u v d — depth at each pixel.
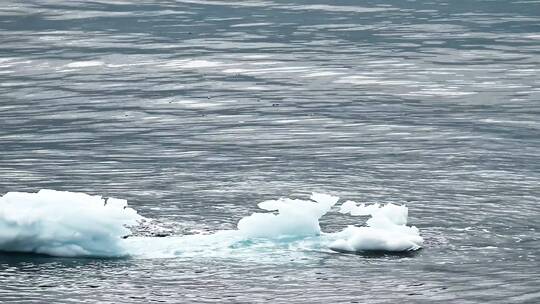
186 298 37.38
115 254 41.34
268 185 52.84
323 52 91.88
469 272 39.81
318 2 120.31
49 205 41.75
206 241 42.88
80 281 38.72
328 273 39.66
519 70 84.75
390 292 37.84
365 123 67.88
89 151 61.06
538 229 45.22
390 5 118.25
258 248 42.09
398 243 42.03
